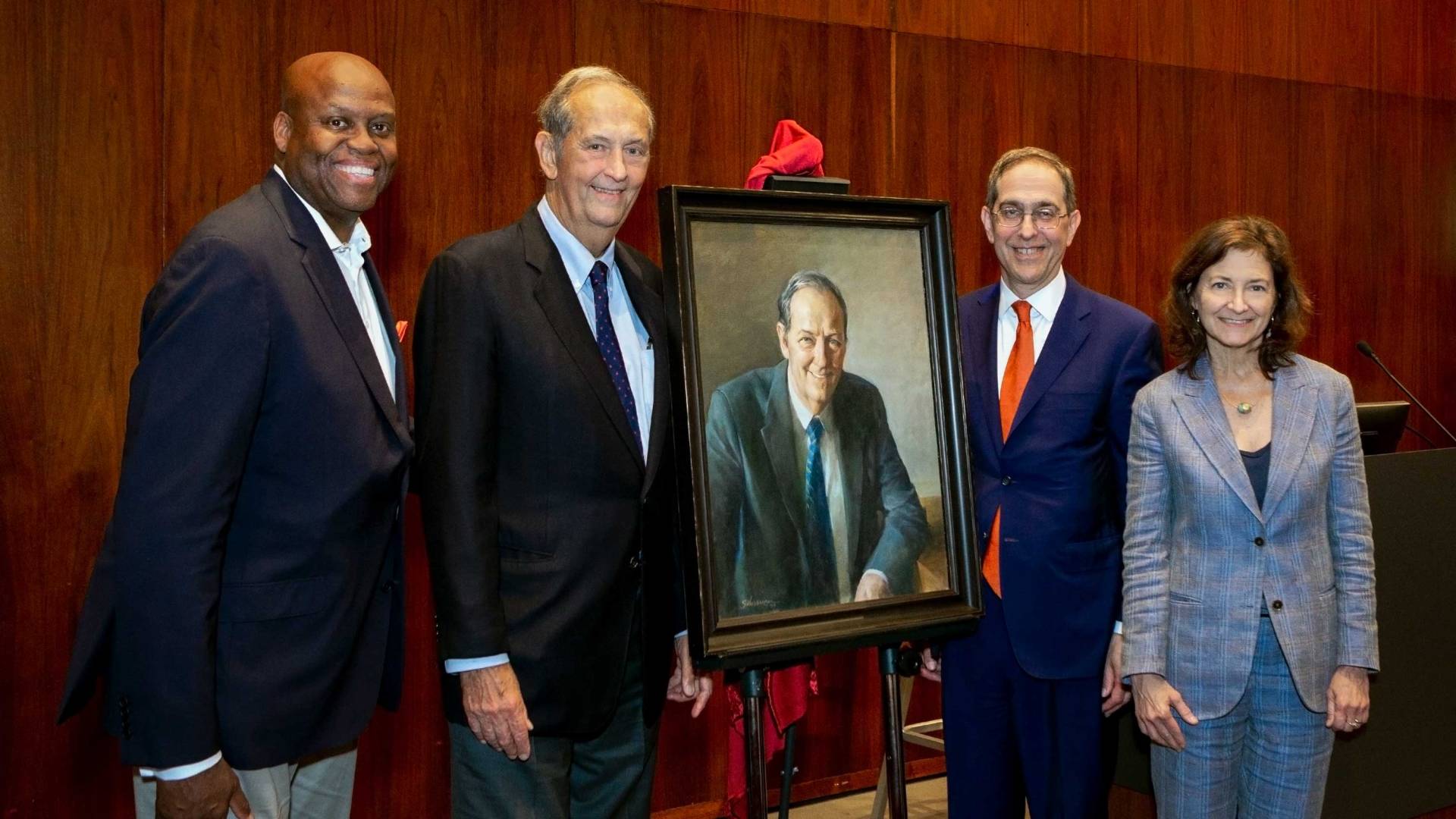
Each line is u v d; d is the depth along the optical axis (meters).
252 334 1.71
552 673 1.96
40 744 3.13
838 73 4.05
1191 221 4.73
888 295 2.22
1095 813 2.39
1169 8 4.65
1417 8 5.22
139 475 1.65
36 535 3.10
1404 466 2.64
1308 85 4.98
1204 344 2.30
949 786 2.46
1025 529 2.36
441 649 1.92
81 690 1.75
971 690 2.42
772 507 2.07
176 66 3.19
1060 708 2.38
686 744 3.96
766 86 3.94
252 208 1.84
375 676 1.95
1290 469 2.18
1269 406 2.26
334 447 1.80
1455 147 5.32
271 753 1.77
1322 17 4.99
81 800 3.18
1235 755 2.25
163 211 3.20
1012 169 2.44
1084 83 4.48
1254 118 4.85
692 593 1.95
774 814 4.03
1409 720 2.67
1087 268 4.52
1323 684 2.19
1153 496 2.28
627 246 2.30
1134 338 2.43
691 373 1.98
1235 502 2.19
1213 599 2.21
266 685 1.76
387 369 2.04
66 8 3.08
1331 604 2.21
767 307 2.11
